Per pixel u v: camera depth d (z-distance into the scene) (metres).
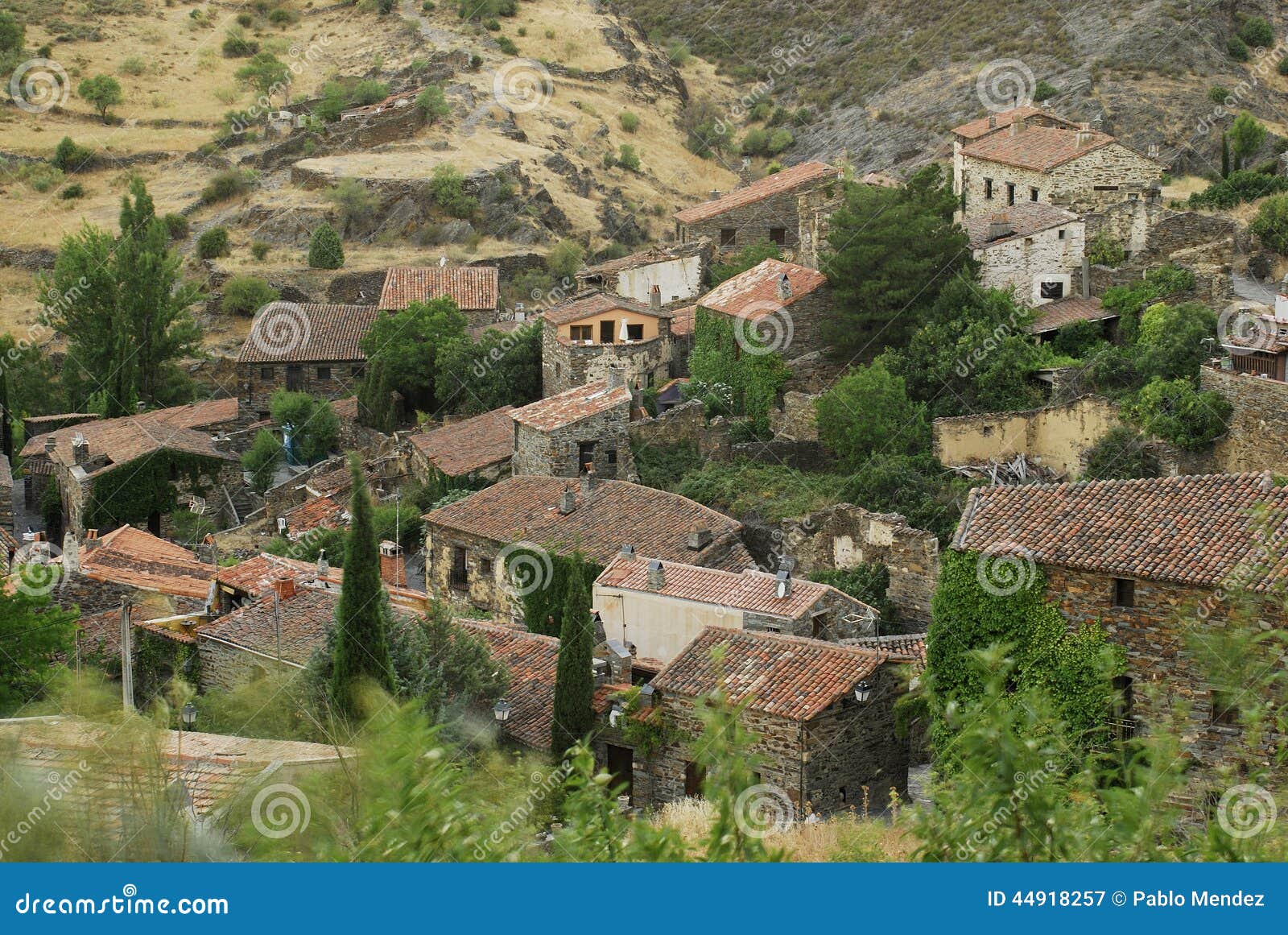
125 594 59.56
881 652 43.44
